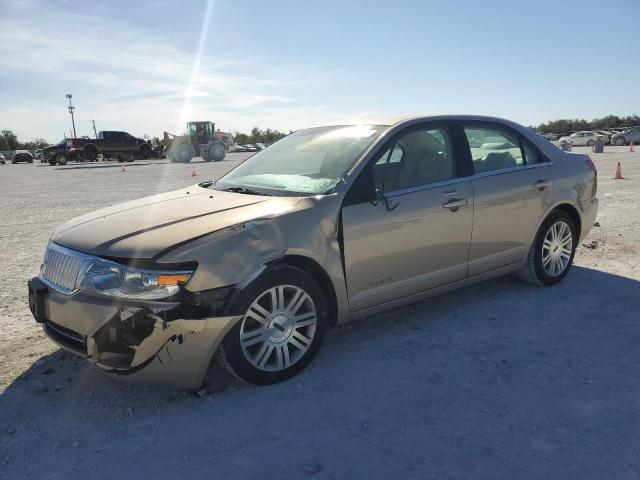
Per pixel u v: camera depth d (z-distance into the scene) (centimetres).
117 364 297
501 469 250
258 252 314
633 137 4506
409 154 399
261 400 316
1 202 1323
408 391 322
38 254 702
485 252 439
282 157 437
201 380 308
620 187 1265
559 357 362
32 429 292
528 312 442
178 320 289
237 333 311
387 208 369
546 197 474
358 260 360
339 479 246
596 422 286
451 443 271
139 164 3853
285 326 334
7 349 393
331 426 288
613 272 550
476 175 430
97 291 297
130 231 320
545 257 492
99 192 1573
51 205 1247
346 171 368
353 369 352
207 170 2752
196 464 259
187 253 295
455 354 370
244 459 262
